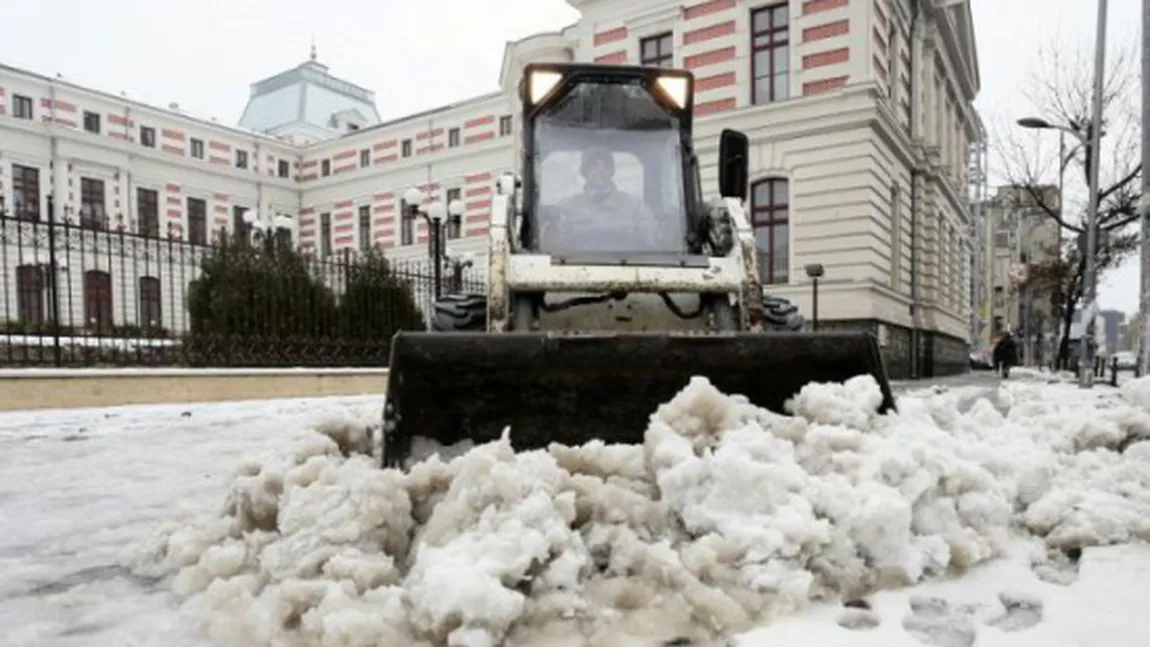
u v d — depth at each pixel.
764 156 18.72
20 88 36.31
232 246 13.16
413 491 3.13
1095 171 15.42
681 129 5.74
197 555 3.29
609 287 4.74
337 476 3.29
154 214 39.38
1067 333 26.44
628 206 5.46
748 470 2.85
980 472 3.24
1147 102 13.24
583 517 3.00
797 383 3.96
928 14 24.00
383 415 3.66
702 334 3.85
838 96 17.66
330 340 13.98
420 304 16.11
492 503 2.81
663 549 2.75
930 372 22.81
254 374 11.99
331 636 2.33
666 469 3.05
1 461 6.18
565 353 3.74
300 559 2.77
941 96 26.98
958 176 31.77
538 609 2.50
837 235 17.75
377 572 2.64
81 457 6.39
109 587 3.14
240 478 3.71
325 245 43.84
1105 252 21.70
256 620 2.54
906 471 3.03
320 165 44.50
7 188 34.44
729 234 5.34
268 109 54.62
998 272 59.19
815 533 2.74
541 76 5.63
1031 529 3.38
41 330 10.52
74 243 11.48
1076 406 5.67
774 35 19.02
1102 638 2.38
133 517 4.32
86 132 36.34
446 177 38.25
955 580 2.87
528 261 4.83
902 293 20.52
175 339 12.35
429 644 2.33
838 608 2.64
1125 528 3.23
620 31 21.28
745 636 2.43
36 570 3.38
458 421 3.84
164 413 9.91
